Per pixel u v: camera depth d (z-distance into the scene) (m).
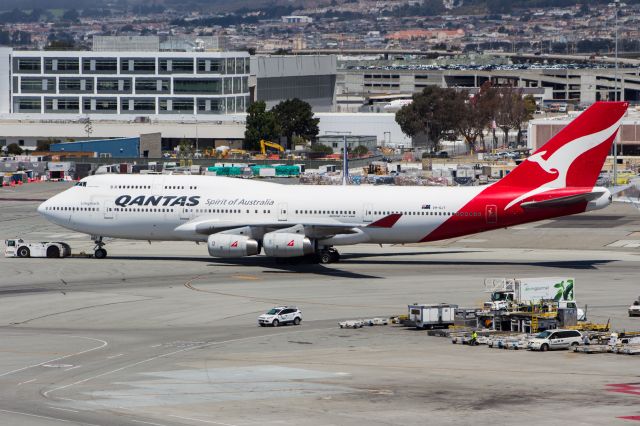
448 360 170.38
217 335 194.12
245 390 150.75
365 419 134.62
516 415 135.75
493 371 161.75
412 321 199.62
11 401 145.50
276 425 132.25
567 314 193.62
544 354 175.38
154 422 133.88
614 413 136.25
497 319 194.50
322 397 146.00
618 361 169.12
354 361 170.25
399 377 158.00
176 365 168.88
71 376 161.62
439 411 138.12
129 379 159.00
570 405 140.38
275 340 188.88
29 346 185.12
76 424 132.88
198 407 141.25
